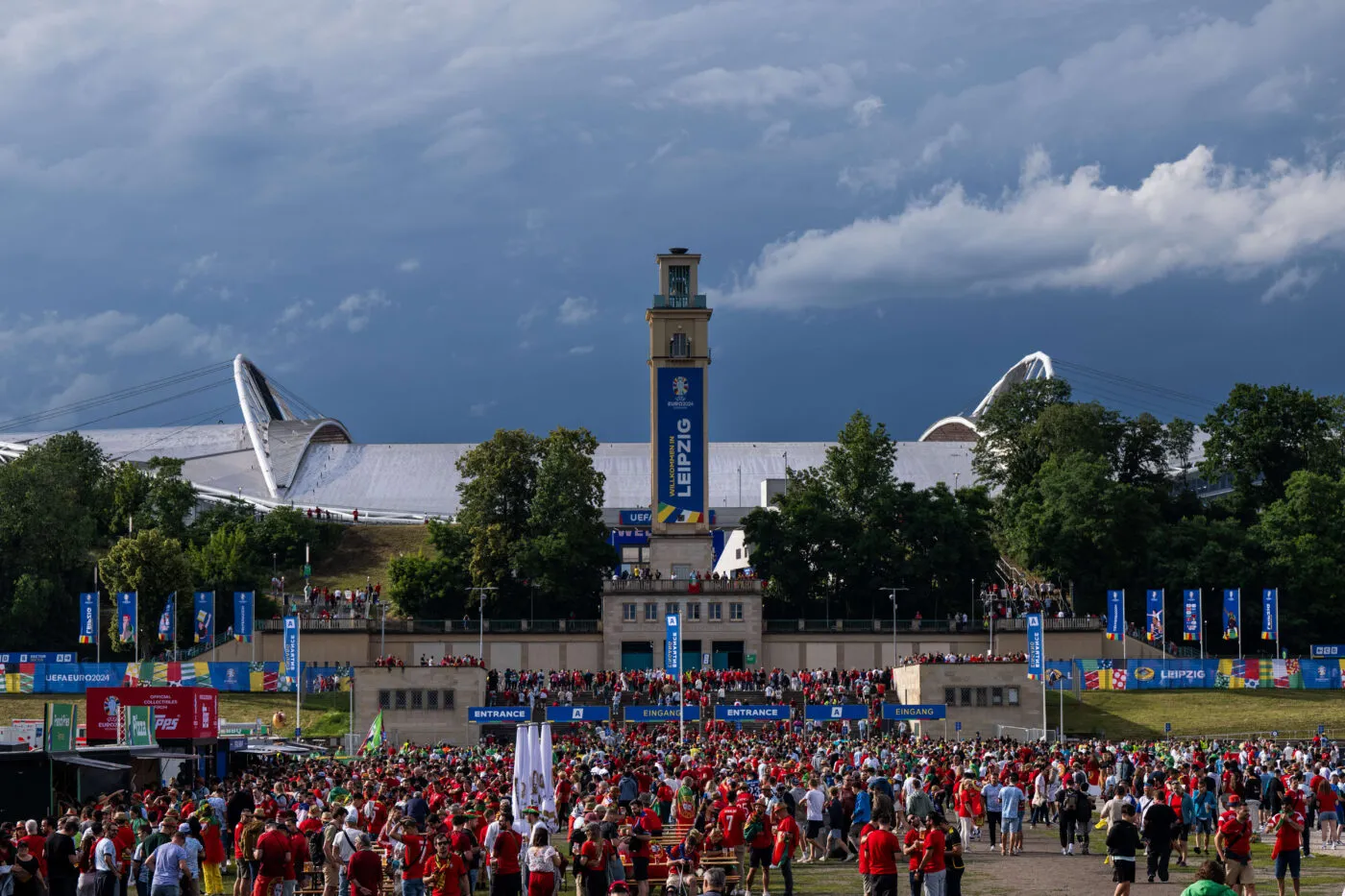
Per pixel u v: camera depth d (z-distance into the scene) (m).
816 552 170.38
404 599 172.00
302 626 158.38
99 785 70.06
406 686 136.88
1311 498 169.25
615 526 181.38
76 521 168.62
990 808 65.81
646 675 147.12
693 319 163.25
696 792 60.38
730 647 159.25
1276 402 189.75
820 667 160.25
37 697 138.88
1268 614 147.12
